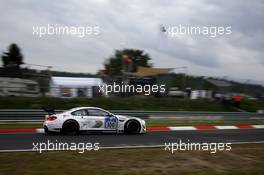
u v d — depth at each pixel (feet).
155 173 23.27
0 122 55.06
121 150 31.53
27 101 70.13
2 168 23.43
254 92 99.25
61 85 74.79
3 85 70.95
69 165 24.68
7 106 67.26
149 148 33.68
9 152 29.63
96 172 23.06
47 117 43.32
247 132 51.67
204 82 90.53
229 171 24.34
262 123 67.26
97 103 75.46
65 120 42.55
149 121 62.64
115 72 88.02
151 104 80.64
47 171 22.88
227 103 91.25
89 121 43.57
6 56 91.71
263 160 28.55
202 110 84.89
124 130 45.50
